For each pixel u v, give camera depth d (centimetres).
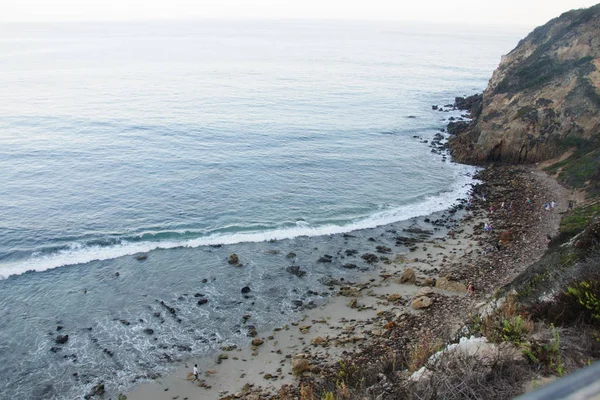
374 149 6531
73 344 2581
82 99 9069
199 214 4375
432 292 3003
